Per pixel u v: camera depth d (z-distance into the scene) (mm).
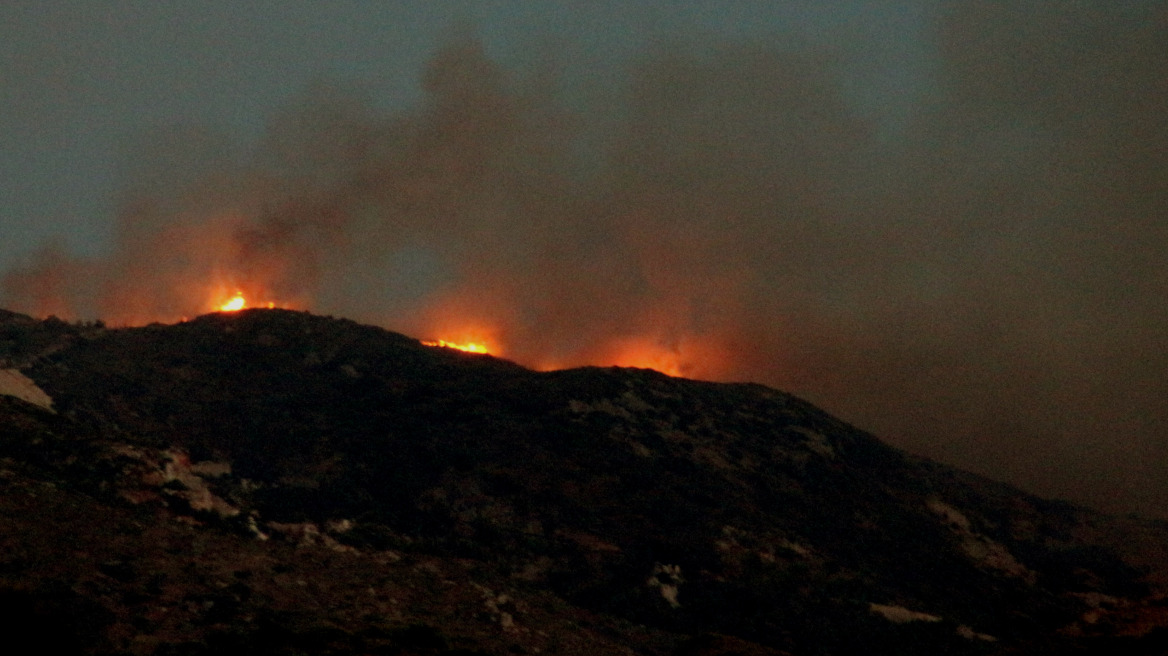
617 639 78062
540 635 71312
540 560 96875
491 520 102750
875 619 95375
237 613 60562
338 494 102812
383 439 116250
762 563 102062
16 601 53531
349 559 76312
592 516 105625
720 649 73438
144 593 59906
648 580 94875
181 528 71750
